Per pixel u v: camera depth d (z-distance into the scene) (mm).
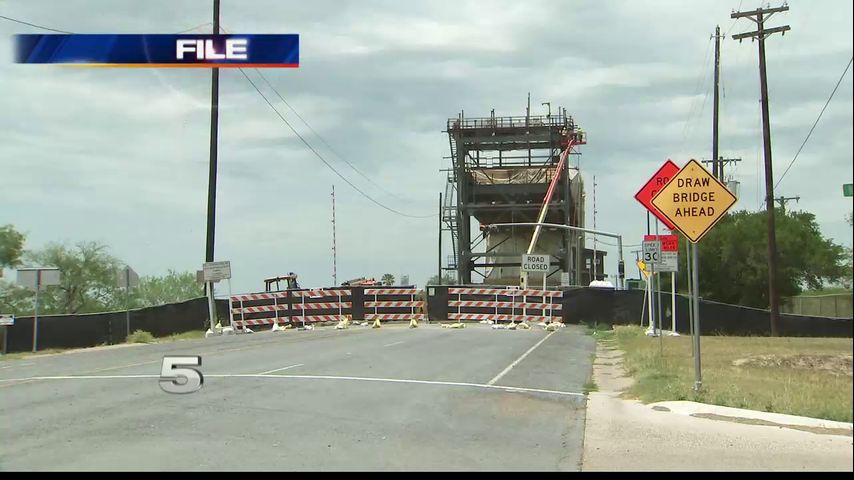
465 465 8000
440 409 11531
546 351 22672
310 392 13148
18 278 26188
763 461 8055
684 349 21656
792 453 8336
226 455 8336
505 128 63438
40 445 8844
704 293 52094
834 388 12711
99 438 9227
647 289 36406
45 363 20031
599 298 37531
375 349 22562
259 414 10906
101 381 14945
